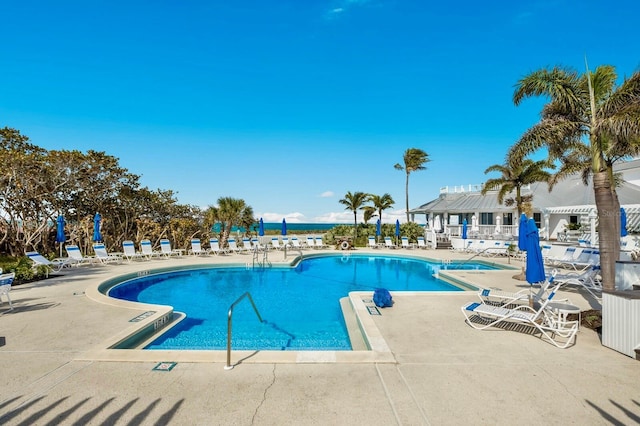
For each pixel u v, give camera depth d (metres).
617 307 5.55
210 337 7.84
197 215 29.83
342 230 32.22
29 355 5.30
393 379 4.52
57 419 3.57
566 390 4.23
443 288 13.88
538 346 5.78
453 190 41.16
